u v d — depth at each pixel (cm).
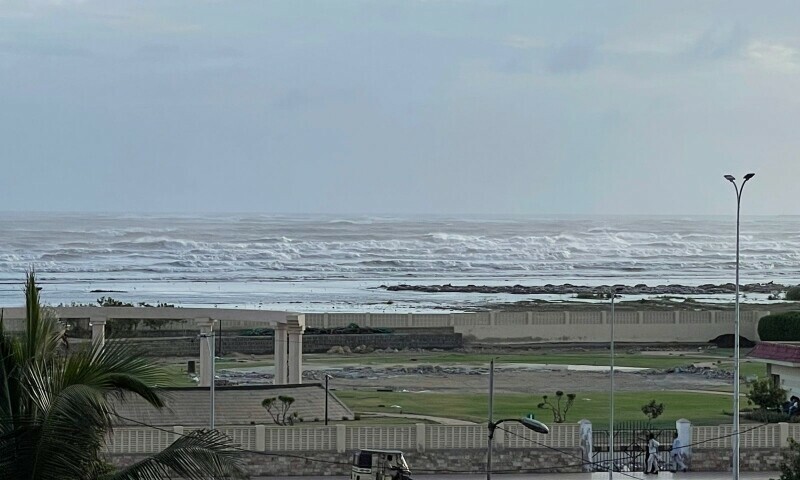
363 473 6425
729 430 8225
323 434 7888
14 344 3400
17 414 3306
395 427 7950
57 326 3588
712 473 8138
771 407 9912
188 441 3350
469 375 12838
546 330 15900
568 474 8025
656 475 8031
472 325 15825
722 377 12781
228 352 14600
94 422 3188
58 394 3222
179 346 14350
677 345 15788
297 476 7825
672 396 11350
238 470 3350
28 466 3192
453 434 7988
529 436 8044
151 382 3416
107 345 3431
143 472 3291
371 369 13250
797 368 9731
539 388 11844
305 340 15075
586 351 15212
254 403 9256
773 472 8131
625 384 12219
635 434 8819
